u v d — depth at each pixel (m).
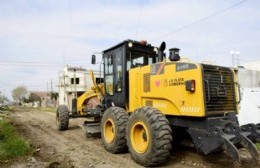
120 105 7.19
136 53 7.28
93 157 6.09
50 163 5.45
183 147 6.56
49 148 7.12
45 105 54.06
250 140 4.65
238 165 5.21
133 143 5.66
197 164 5.36
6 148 6.47
